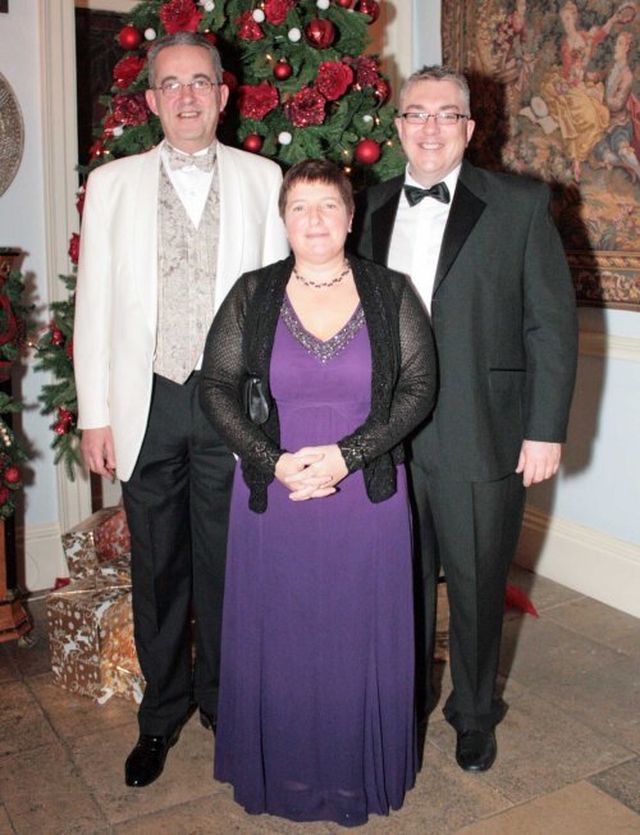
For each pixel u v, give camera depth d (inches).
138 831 89.7
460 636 98.4
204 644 103.4
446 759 101.0
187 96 88.3
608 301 133.6
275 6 107.1
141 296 91.0
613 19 125.9
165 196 91.5
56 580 148.3
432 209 93.2
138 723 107.3
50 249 141.9
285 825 90.7
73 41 138.3
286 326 84.9
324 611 86.1
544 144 139.7
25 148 139.3
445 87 88.9
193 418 93.2
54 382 145.6
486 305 91.4
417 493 96.9
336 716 87.7
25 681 120.0
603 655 125.3
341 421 84.7
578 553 145.4
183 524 98.3
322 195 82.0
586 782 97.0
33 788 96.7
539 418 92.1
